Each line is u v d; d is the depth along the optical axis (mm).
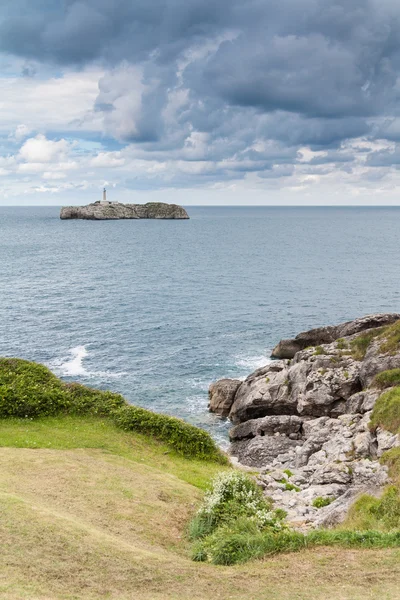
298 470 31547
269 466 35031
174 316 81375
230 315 82688
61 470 23203
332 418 39688
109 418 31250
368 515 19328
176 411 48500
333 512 21031
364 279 118562
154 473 24906
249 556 16062
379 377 40094
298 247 196375
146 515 19750
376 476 25469
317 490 26547
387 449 30016
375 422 33750
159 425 30484
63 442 27719
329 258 160250
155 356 62562
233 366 59625
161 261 150000
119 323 76562
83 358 61219
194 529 18828
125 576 13992
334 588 13461
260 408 45500
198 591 13461
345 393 42812
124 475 23750
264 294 100250
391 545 15969
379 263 147000
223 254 170250
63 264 138750
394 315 54312
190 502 21828
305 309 87562
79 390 33188
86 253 167125
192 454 29469
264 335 71688
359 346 47844
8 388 31781
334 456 31969
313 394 42938
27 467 23188
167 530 19000
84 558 14609
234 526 18344
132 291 101375
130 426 30469
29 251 169750
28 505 17609
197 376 56594
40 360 60031
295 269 135125
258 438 39750
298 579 14125
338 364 45469
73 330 72375
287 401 45031
